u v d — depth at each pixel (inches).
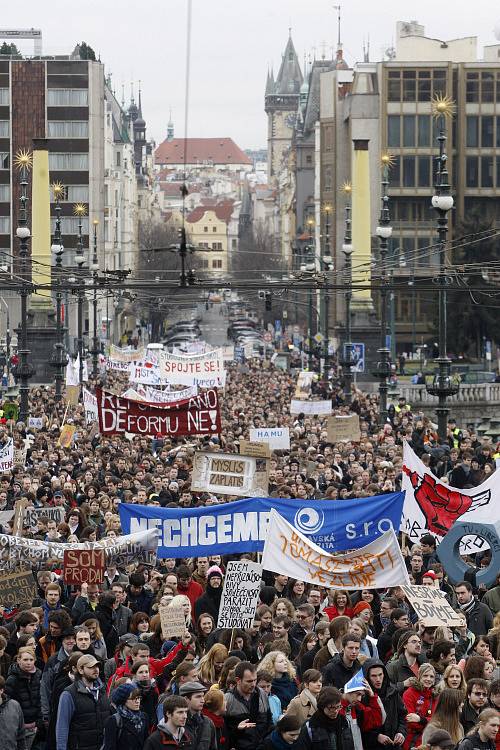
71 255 6176.2
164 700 523.2
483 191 5629.9
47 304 3873.0
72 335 5447.8
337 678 588.1
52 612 641.0
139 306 6451.8
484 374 3762.3
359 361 3038.9
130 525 791.7
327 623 651.5
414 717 562.9
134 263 7313.0
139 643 580.4
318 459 1338.6
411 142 5605.3
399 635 656.4
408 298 5497.1
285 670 594.9
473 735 490.9
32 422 1878.7
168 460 1448.1
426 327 5506.9
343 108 6122.1
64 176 6161.4
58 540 852.6
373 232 5541.3
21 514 845.8
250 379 3248.0
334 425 1614.2
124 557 751.7
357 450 1478.8
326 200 6289.4
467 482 1293.1
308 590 807.7
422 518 900.0
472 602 734.5
